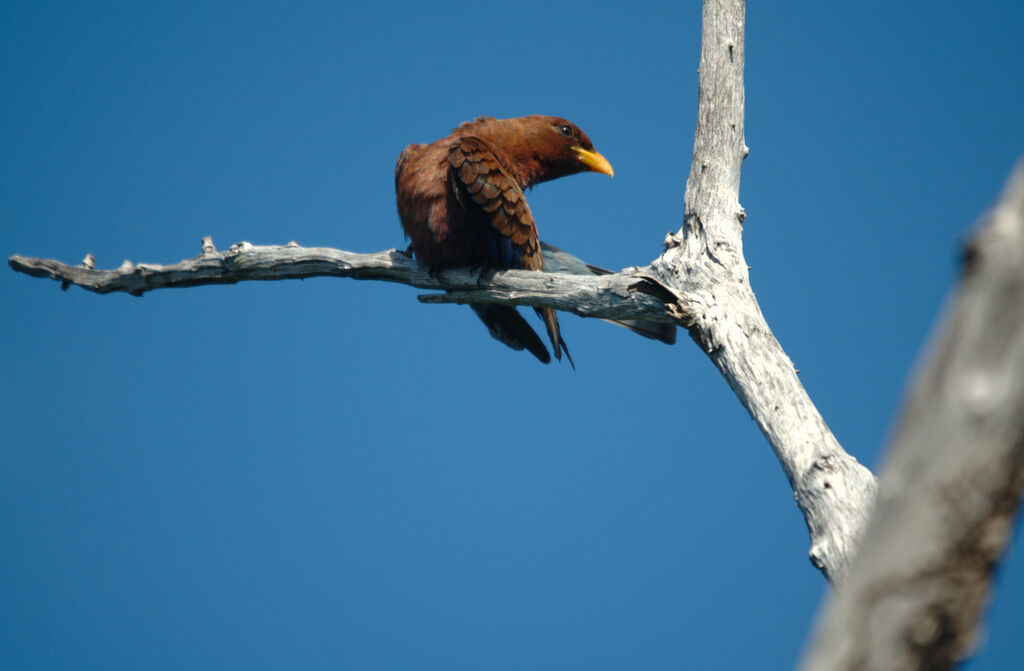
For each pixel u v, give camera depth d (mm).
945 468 2928
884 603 3104
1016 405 2766
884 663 3109
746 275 9383
